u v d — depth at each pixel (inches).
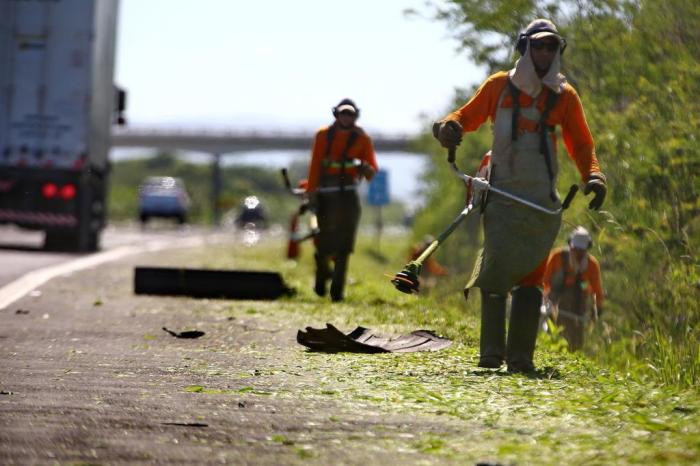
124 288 1326.3
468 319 1003.9
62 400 522.6
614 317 1083.3
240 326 933.8
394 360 716.7
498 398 555.2
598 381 633.0
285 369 663.1
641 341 923.4
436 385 600.1
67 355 721.0
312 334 781.3
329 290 1285.7
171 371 647.8
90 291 1272.1
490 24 1086.4
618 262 1098.7
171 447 422.3
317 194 1213.1
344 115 1197.1
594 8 1037.8
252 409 513.3
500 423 486.0
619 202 1009.5
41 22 2194.9
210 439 440.5
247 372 649.0
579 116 692.1
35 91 2193.7
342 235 1208.2
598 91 1052.5
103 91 2337.6
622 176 1012.5
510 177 684.7
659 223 983.0
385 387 589.6
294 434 455.2
